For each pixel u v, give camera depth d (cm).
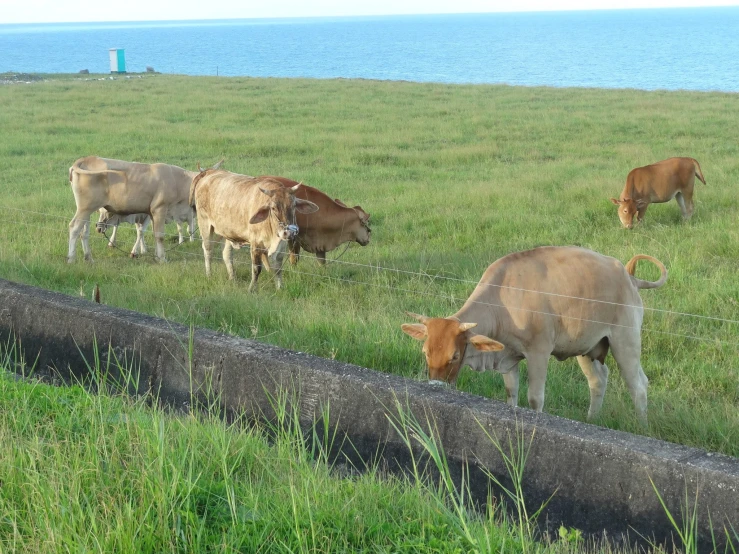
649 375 755
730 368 746
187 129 2581
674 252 1116
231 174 1117
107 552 352
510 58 13100
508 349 623
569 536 393
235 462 450
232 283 1081
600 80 8262
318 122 2794
